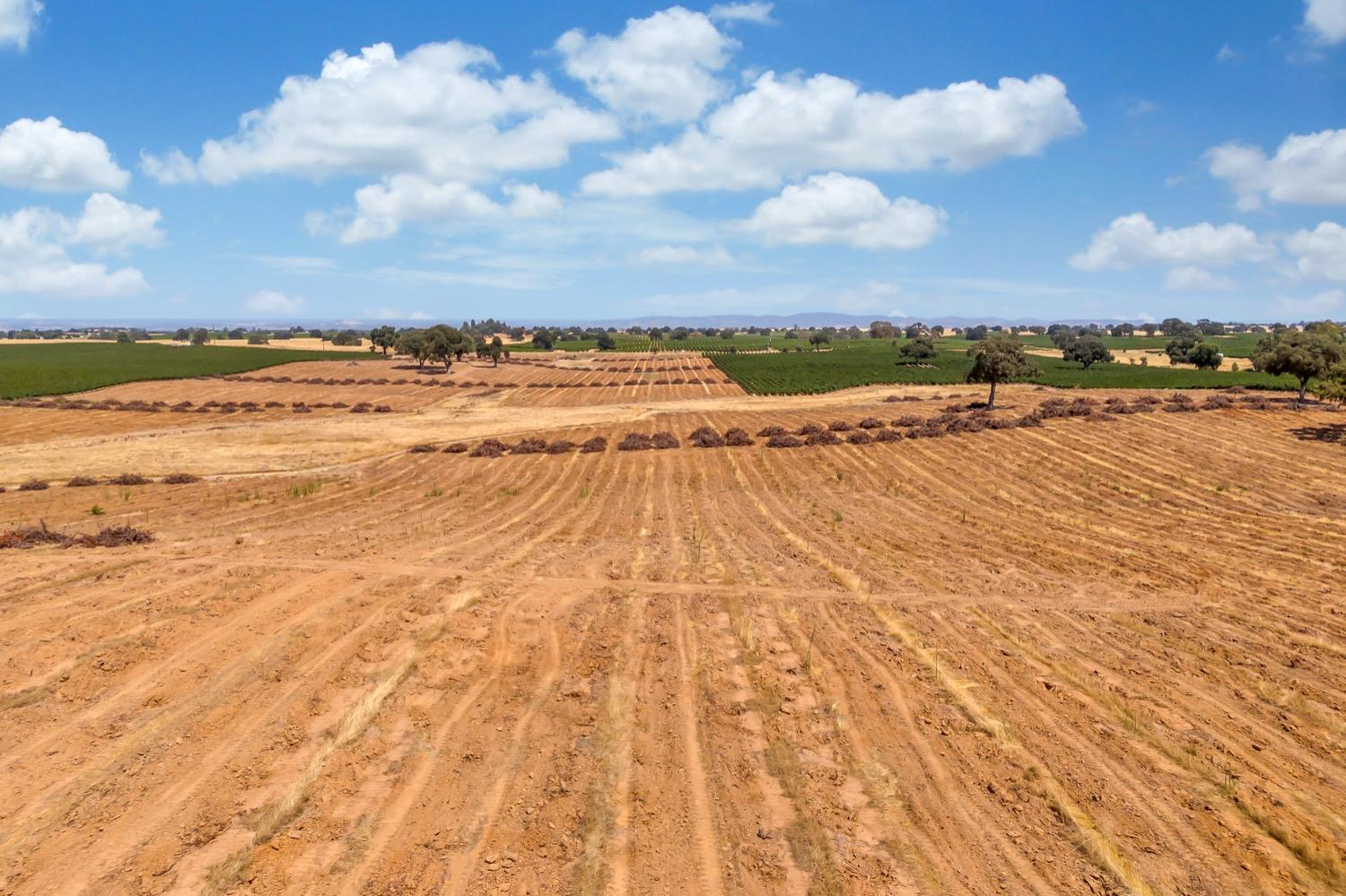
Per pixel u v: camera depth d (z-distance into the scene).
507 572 18.33
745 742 10.22
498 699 11.35
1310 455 33.69
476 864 7.58
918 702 11.50
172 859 7.50
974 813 8.71
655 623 14.84
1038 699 11.73
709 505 28.77
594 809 8.52
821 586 17.70
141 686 10.99
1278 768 9.78
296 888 7.16
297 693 11.09
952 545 21.88
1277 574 18.62
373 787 8.93
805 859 7.78
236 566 17.20
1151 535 22.72
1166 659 13.41
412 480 35.53
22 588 14.95
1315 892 7.50
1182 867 7.82
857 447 39.62
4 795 8.34
